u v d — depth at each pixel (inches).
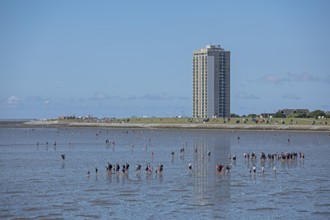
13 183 4719.5
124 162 6737.2
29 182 4785.9
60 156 7731.3
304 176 5177.2
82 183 4707.2
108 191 4244.6
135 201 3794.3
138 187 4453.7
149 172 5521.7
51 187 4471.0
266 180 4869.6
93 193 4148.6
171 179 4953.3
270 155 7145.7
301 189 4315.9
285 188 4370.1
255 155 7386.8
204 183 4677.7
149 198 3912.4
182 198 3905.0
